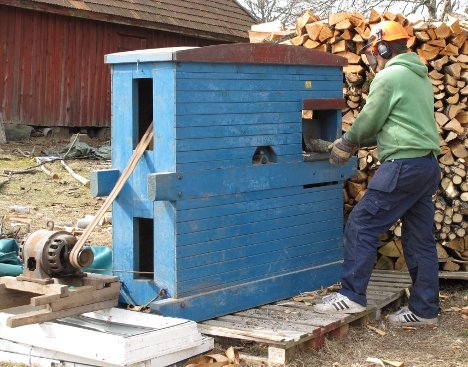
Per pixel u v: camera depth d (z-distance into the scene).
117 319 4.73
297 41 7.33
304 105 5.66
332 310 5.18
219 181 5.05
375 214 5.16
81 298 4.55
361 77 7.00
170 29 19.14
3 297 4.70
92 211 9.58
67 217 9.15
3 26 16.00
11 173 11.89
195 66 4.87
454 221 6.73
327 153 5.88
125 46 18.61
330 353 4.76
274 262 5.51
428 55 6.89
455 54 6.88
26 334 4.40
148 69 4.90
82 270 5.27
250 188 5.26
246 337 4.59
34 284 4.57
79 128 17.94
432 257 5.39
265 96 5.38
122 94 5.08
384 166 5.18
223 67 5.05
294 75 5.61
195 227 4.93
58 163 13.37
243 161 5.23
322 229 5.93
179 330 4.33
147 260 5.33
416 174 5.12
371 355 4.82
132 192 5.02
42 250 4.60
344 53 7.07
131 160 4.93
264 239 5.41
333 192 6.02
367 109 5.20
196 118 4.90
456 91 6.86
